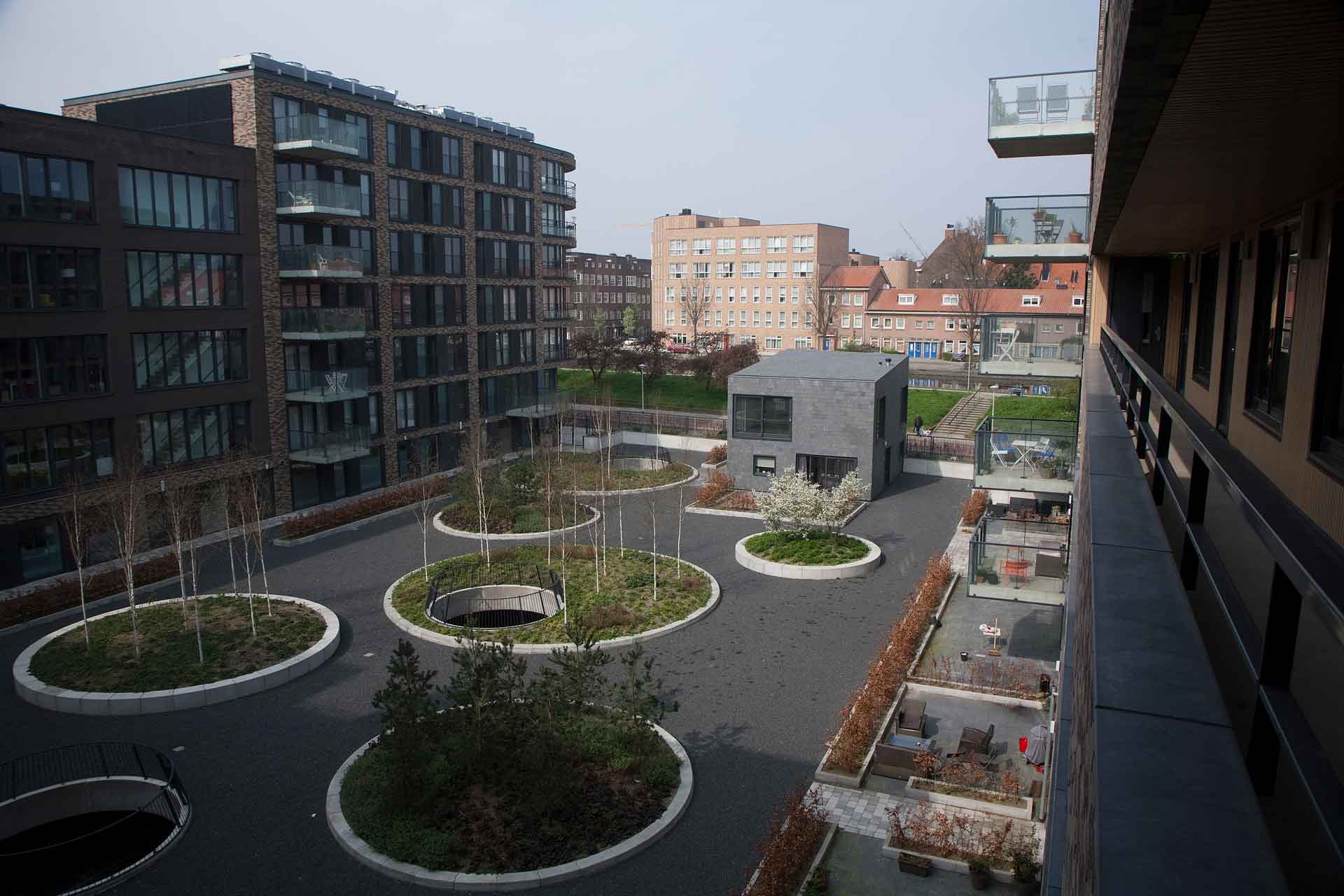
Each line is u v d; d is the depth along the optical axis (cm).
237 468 3178
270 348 3328
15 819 1544
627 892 1318
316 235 3575
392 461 3984
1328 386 521
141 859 1401
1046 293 7306
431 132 4128
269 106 3278
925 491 3856
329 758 1691
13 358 2597
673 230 9256
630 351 6694
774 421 3759
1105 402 771
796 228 8612
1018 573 1984
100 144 2766
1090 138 2069
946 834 1384
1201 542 300
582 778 1550
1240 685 461
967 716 1867
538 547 3017
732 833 1467
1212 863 155
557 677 1599
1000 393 5672
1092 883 168
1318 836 340
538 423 4859
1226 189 584
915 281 10144
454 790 1509
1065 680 624
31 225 2611
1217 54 291
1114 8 375
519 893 1319
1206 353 1270
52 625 2338
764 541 3017
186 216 3041
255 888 1330
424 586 2609
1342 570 154
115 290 2831
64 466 2734
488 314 4562
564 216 5172
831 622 2391
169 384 3019
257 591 2589
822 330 8188
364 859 1372
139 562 2745
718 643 2250
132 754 1703
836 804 1549
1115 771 187
